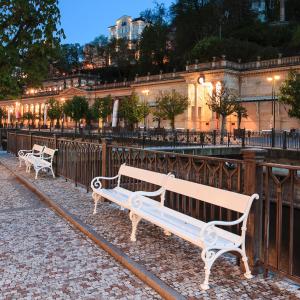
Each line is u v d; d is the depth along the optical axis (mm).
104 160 8992
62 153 12734
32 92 113125
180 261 5109
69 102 69000
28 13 11078
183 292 4121
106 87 83938
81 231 6723
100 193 7430
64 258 5352
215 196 5020
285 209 12531
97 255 5492
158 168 7316
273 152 22859
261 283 4391
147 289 4352
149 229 6691
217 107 44094
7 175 14086
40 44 11617
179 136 33469
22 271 4859
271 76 53000
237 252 4766
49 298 4098
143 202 6539
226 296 4031
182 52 88750
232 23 82500
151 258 5219
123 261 5125
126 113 59406
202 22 85812
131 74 106188
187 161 6621
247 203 4492
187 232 4883
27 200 9523
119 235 6301
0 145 29469
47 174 13633
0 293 4219
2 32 11086
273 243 11664
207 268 4250
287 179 4383
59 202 8844
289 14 86812
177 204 6758
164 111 54250
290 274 4359
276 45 74375
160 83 67688
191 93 60062
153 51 96938
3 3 10922
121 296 4160
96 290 4312
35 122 101000
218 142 31094
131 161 8344
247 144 28234
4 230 6746
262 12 91875
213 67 55562
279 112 51094
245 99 54562
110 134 36906
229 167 5605
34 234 6520
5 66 11445
